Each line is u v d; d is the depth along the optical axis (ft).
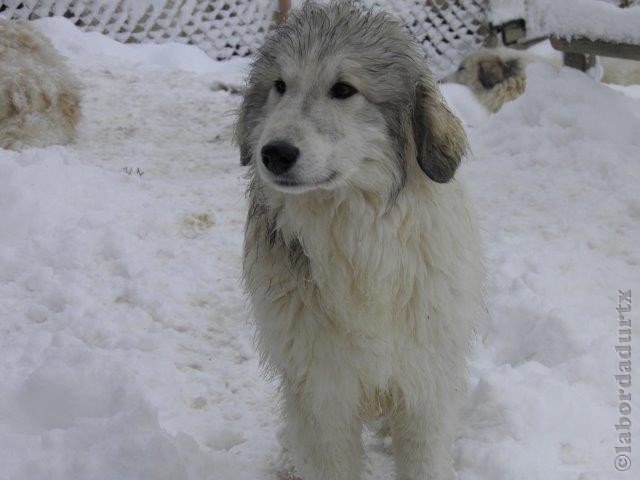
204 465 4.23
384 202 3.69
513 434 4.45
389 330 3.76
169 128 9.50
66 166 7.42
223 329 5.70
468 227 3.97
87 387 4.55
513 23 14.07
